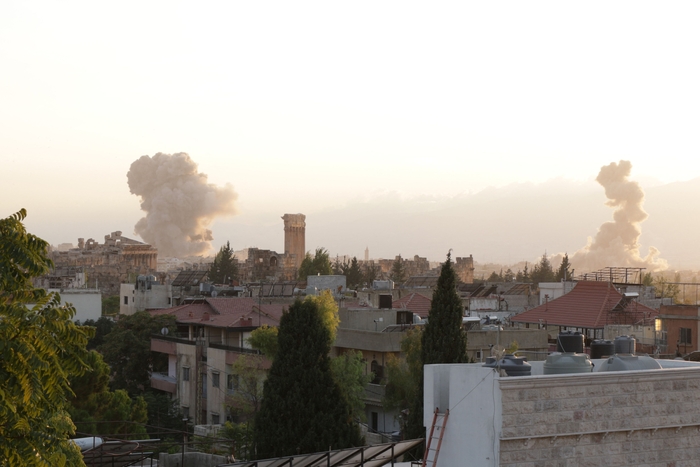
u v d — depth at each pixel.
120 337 75.00
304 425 41.00
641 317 73.88
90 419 44.44
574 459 19.41
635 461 20.12
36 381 15.27
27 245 16.28
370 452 22.22
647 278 146.88
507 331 66.56
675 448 20.64
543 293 98.38
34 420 15.98
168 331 76.44
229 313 79.69
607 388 19.88
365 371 64.88
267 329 59.97
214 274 182.62
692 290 136.75
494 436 18.80
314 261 167.88
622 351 27.12
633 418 20.11
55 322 16.25
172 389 70.56
